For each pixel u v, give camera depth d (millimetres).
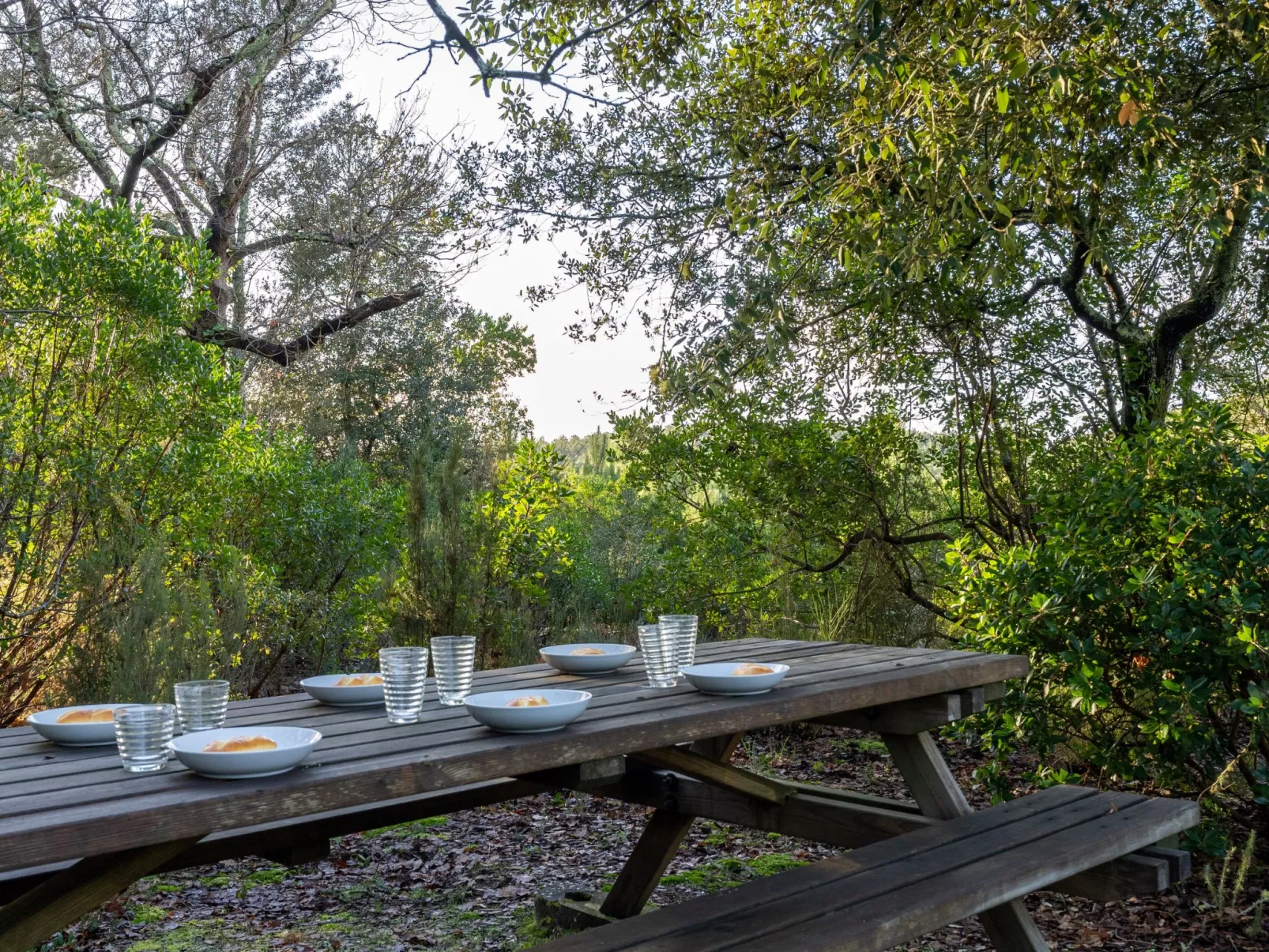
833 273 6027
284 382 15641
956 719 3014
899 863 2426
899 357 6418
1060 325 6062
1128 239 5957
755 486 6816
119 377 5664
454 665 2492
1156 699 3949
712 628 7648
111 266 5469
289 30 12211
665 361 4930
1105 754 4082
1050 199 4598
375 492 7988
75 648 4977
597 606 7965
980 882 2232
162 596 5086
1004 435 6148
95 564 5152
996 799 4230
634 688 2670
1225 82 5109
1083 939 3281
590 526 9922
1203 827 3543
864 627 6621
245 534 7094
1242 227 5422
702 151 6898
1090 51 3967
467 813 4914
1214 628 3826
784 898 2195
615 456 7543
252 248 13656
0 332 5305
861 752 6070
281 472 7191
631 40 6234
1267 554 3674
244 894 3795
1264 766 3633
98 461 5426
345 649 7141
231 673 5902
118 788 1668
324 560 7348
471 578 6027
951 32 4109
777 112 6121
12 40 10367
